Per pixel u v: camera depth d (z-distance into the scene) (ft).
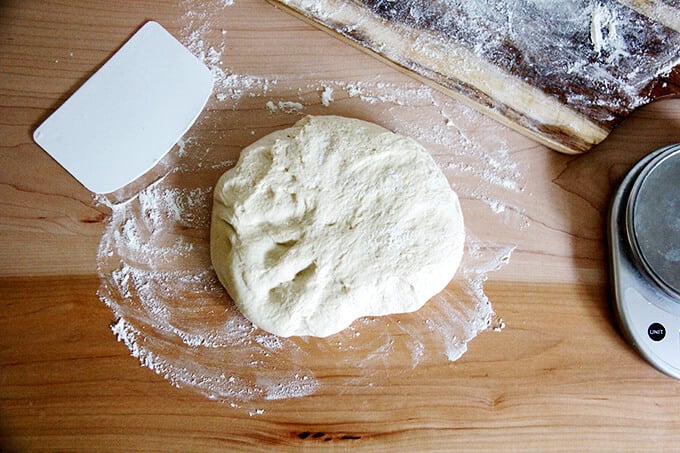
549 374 1.62
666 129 1.74
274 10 1.76
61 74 1.71
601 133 1.71
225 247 1.54
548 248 1.69
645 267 1.54
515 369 1.61
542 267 1.67
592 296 1.67
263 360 1.59
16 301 1.59
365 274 1.49
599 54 1.74
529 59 1.73
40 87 1.70
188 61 1.70
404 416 1.58
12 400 1.54
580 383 1.61
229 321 1.60
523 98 1.72
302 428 1.56
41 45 1.72
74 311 1.59
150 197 1.65
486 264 1.67
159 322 1.59
